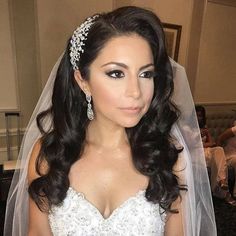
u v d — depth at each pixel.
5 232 1.14
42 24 3.01
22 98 3.12
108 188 0.89
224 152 3.17
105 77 0.73
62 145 0.91
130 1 3.45
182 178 0.92
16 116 3.14
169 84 0.87
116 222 0.82
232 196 3.03
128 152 0.92
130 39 0.71
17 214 1.08
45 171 0.91
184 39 4.05
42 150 0.93
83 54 0.77
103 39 0.71
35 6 2.93
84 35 0.76
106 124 0.88
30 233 0.96
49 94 1.05
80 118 0.93
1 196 2.53
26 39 2.99
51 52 3.12
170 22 3.85
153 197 0.84
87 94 0.85
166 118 0.92
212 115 4.50
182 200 0.93
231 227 2.46
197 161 1.01
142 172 0.87
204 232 1.03
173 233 0.93
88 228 0.82
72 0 3.12
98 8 3.30
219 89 4.59
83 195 0.87
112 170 0.90
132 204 0.84
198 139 1.03
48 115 1.03
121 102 0.73
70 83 0.90
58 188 0.86
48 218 0.92
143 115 0.84
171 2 3.78
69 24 3.15
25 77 3.08
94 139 0.93
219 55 4.42
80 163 0.91
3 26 2.91
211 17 4.16
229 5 4.26
